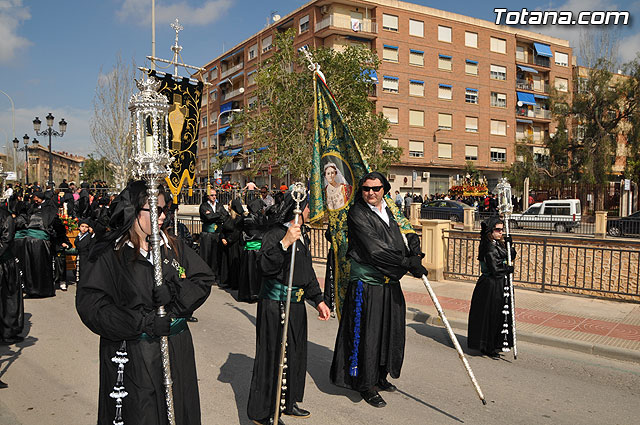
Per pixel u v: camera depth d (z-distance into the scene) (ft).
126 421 8.20
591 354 20.21
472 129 144.15
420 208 86.38
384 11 128.88
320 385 16.25
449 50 138.92
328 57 61.82
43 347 20.24
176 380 8.63
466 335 22.91
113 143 109.91
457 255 43.47
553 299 30.04
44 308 27.25
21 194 55.57
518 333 22.33
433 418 13.71
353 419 13.57
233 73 165.58
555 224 71.67
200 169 187.21
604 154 110.01
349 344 14.46
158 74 32.50
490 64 146.72
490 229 19.06
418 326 24.66
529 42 156.35
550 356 19.81
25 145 93.25
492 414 14.06
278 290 12.82
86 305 8.02
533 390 15.96
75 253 33.22
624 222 61.00
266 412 12.65
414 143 135.33
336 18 123.65
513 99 151.53
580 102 113.91
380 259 13.70
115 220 8.47
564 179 117.50
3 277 20.04
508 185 19.27
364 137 63.05
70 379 16.69
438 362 18.76
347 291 14.84
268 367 12.69
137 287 8.36
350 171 16.35
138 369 8.25
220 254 35.12
